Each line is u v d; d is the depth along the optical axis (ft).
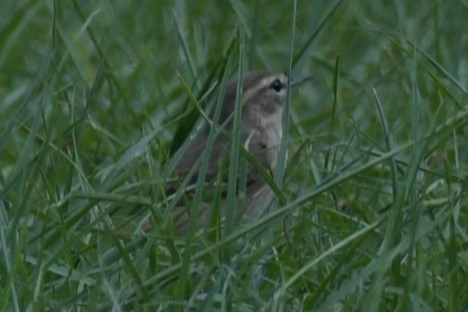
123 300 36.86
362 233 37.70
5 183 44.24
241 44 41.86
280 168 41.73
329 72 61.21
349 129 54.65
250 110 50.62
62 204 40.11
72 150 47.83
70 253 38.81
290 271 38.91
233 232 38.17
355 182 45.65
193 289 37.09
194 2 66.69
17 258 35.88
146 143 42.68
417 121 42.29
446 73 46.75
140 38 63.05
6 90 60.64
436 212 41.78
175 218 41.73
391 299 37.27
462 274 38.24
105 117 53.31
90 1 64.49
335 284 37.58
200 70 59.16
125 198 39.63
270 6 66.69
